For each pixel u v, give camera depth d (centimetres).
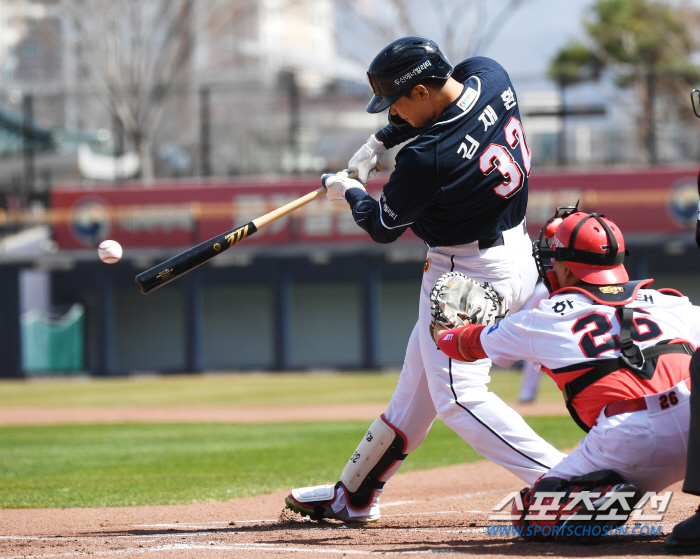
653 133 8388
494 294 1338
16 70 12300
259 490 2172
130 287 8700
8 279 8406
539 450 1297
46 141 9756
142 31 10206
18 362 8394
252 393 6175
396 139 1538
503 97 1335
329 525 1553
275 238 8469
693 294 7825
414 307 8688
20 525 1709
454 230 1345
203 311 9181
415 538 1324
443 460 2708
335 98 9838
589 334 1152
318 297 8956
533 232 7938
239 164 9400
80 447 3388
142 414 4938
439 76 1318
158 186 8569
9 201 9200
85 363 9194
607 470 1138
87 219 8650
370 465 1514
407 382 1464
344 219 8400
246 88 9319
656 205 7775
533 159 8475
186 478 2434
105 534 1528
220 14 11700
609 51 10925
